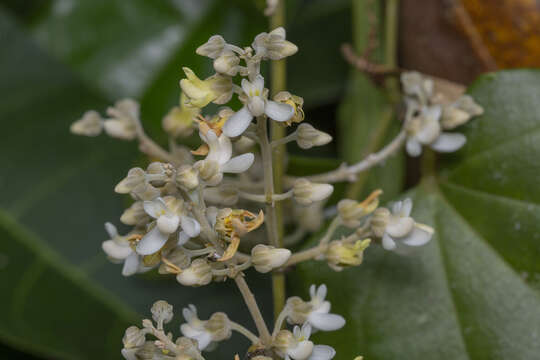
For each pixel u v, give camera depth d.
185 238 0.22
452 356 0.25
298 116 0.22
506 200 0.25
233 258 0.22
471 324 0.25
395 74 0.27
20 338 0.28
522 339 0.25
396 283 0.25
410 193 0.26
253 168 0.26
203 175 0.22
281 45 0.22
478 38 0.27
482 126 0.25
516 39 0.27
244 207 0.26
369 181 0.28
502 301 0.25
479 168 0.26
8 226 0.30
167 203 0.22
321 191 0.23
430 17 0.28
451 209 0.26
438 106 0.25
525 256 0.25
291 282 0.26
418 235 0.23
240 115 0.22
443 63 0.28
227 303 0.30
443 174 0.26
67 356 0.28
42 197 0.30
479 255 0.25
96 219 0.30
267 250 0.22
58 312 0.29
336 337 0.25
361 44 0.29
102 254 0.30
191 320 0.23
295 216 0.27
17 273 0.29
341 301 0.25
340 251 0.23
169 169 0.22
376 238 0.23
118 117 0.25
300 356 0.22
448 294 0.25
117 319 0.29
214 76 0.22
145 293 0.29
